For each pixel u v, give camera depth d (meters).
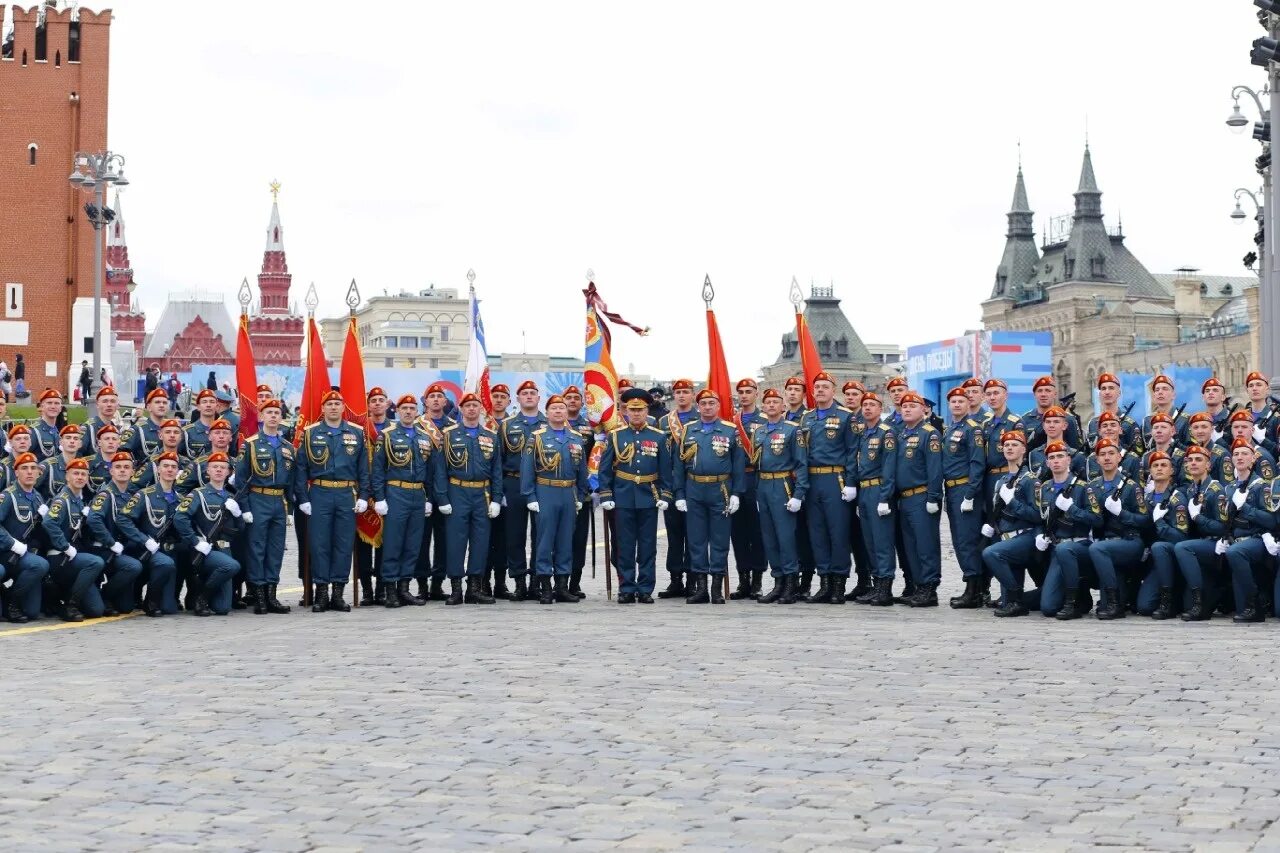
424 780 10.89
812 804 10.20
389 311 198.00
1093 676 15.16
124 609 21.81
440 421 23.33
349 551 22.33
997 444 21.52
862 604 22.52
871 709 13.43
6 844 9.25
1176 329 176.25
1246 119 39.53
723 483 22.56
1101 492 20.31
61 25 87.50
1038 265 195.50
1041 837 9.38
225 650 17.55
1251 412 22.95
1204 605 20.03
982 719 12.98
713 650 17.09
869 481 22.14
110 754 11.76
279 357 192.00
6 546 20.56
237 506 21.75
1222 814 9.89
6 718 13.23
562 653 16.92
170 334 191.62
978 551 21.91
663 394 26.42
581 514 23.59
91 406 50.19
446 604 22.89
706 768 11.23
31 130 87.19
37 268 87.12
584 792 10.53
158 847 9.20
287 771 11.17
